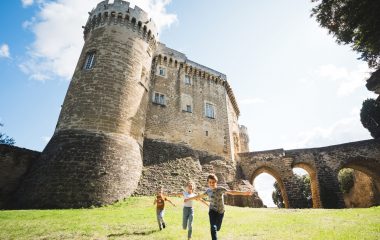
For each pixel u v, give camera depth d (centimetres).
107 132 1853
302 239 651
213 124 3102
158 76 2886
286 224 924
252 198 2355
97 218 1086
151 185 2031
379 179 2878
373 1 1422
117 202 1625
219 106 3312
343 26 1698
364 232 703
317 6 1723
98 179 1619
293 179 2722
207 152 2838
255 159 3050
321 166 2727
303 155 2834
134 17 2409
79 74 2083
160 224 858
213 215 559
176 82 3017
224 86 3559
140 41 2400
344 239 622
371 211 1200
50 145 1778
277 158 2906
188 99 3019
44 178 1560
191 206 726
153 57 2931
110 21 2322
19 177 1700
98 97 1944
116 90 2036
